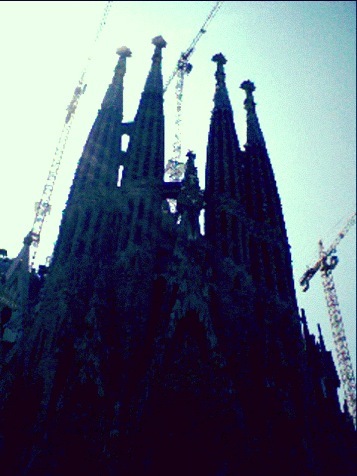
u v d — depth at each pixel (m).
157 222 56.69
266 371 46.22
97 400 38.38
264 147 74.12
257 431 42.38
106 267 49.00
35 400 38.34
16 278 51.03
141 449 37.81
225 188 63.06
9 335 46.69
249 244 60.06
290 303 55.31
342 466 46.38
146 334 45.84
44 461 34.59
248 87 84.00
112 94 70.25
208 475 38.00
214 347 43.16
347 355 116.25
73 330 43.34
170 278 47.34
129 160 62.19
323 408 55.50
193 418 39.88
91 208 54.59
